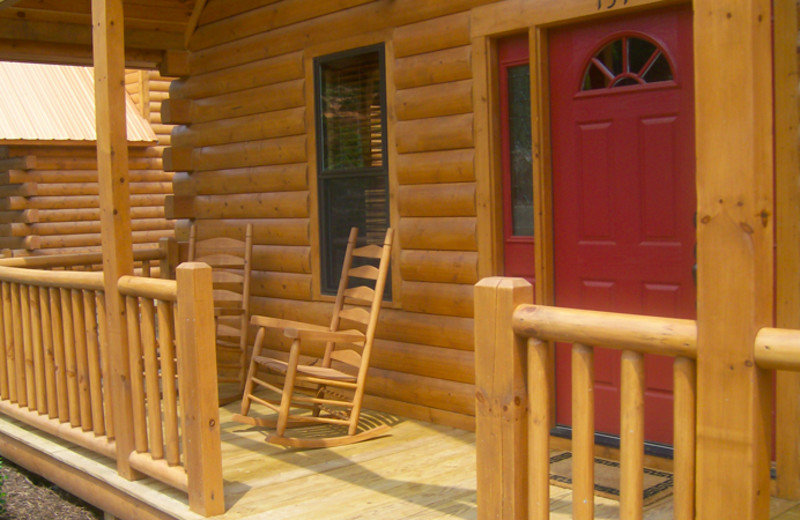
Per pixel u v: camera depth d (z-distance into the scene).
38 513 4.81
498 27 4.57
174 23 6.76
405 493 3.95
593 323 2.54
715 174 2.26
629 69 4.21
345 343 5.50
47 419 5.20
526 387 2.80
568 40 4.40
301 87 5.85
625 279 4.27
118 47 4.27
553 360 4.56
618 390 4.34
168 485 4.18
